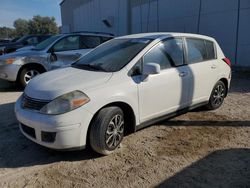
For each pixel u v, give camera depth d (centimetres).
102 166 358
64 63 821
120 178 332
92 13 2503
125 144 420
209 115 554
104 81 378
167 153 393
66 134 341
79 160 373
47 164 365
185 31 1400
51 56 794
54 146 345
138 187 315
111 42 505
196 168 353
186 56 493
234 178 331
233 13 1143
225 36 1192
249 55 1105
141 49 429
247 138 444
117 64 418
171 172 344
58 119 336
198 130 476
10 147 412
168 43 465
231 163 365
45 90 361
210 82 544
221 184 320
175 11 1441
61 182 324
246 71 1088
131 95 394
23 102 380
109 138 378
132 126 416
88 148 390
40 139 352
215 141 432
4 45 1509
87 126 354
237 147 412
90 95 356
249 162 368
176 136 450
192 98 507
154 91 425
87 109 350
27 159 378
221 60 576
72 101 344
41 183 323
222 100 602
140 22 1756
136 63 412
